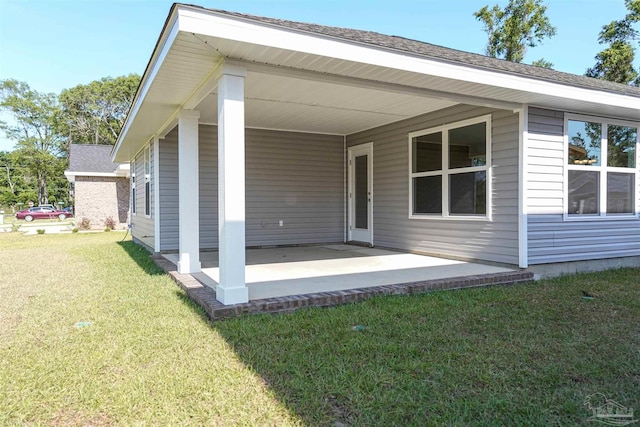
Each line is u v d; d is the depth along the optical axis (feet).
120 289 15.93
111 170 57.77
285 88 17.17
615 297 14.49
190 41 10.87
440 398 7.09
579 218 19.60
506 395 7.19
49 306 13.47
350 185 29.76
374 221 27.20
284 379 7.83
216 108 20.92
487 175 19.24
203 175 26.03
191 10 10.23
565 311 12.60
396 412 6.61
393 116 23.41
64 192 139.13
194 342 9.79
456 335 10.27
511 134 18.21
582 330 10.77
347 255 23.52
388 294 14.19
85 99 124.67
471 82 14.99
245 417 6.51
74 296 14.90
